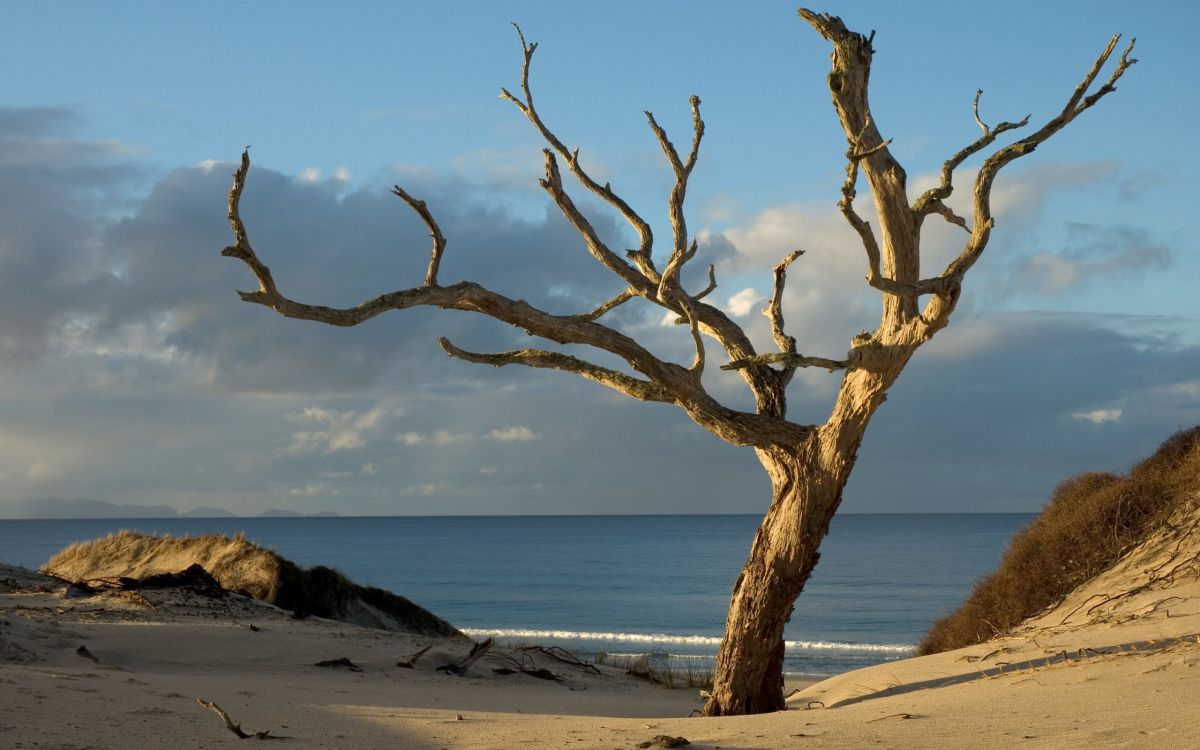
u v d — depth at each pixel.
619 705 13.52
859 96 8.85
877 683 11.06
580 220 10.58
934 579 71.00
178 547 25.56
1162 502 15.49
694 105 9.58
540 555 113.88
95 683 8.81
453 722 7.85
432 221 8.94
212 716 7.37
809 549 9.84
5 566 22.05
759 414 10.05
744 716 8.42
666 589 69.06
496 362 9.71
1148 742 4.77
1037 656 9.88
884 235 9.20
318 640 16.39
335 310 8.39
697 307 10.60
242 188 7.66
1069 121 8.79
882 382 9.23
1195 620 9.84
